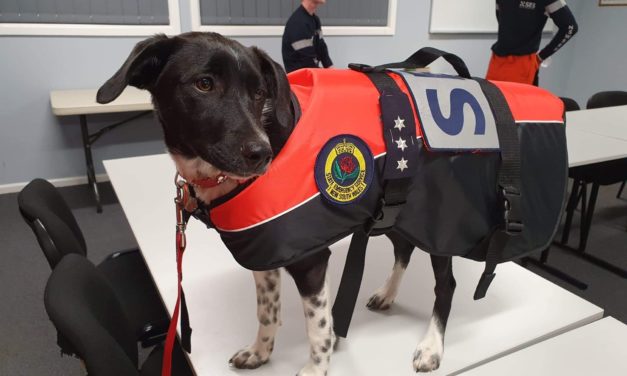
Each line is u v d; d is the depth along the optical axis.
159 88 0.88
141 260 1.82
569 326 1.16
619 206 3.69
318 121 0.88
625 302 2.49
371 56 4.80
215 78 0.84
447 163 0.98
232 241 0.87
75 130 3.82
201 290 1.24
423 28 4.97
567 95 6.08
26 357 1.97
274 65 0.88
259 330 1.00
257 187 0.84
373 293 1.26
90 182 3.44
